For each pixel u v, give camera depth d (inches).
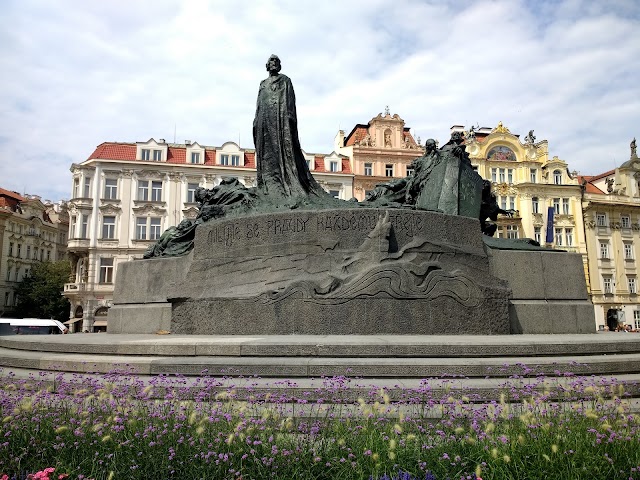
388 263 381.4
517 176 1969.7
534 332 427.5
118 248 1688.0
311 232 406.3
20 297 2202.3
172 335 397.4
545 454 146.3
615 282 1980.8
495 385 234.4
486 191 517.3
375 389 226.1
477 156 1941.4
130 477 147.6
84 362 277.1
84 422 173.0
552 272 452.1
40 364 291.1
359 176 1873.8
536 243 475.2
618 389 232.1
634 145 2145.7
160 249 505.0
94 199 1689.2
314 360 265.3
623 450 151.9
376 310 370.0
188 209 1753.2
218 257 426.3
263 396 225.1
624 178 2111.2
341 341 291.0
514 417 178.5
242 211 470.9
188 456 152.4
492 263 441.1
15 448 160.1
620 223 2027.6
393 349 278.4
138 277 489.7
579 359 278.1
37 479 136.3
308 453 155.3
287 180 478.9
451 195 482.9
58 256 2736.2
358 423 179.3
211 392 224.5
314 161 1889.8
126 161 1718.8
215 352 283.3
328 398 225.0
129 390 225.8
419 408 208.4
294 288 375.9
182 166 1761.8
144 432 162.2
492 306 389.1
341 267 389.7
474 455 152.3
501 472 142.8
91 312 1644.9
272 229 414.6
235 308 385.1
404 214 409.7
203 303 396.5
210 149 1866.4
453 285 382.3
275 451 151.3
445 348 280.5
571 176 2004.2
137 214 1715.1
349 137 2069.4
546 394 221.3
